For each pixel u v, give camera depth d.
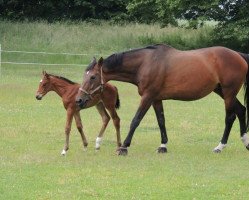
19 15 44.41
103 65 12.98
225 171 11.55
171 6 34.69
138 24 40.88
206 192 9.98
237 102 13.65
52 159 12.47
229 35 34.88
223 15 35.59
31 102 21.38
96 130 16.34
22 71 30.70
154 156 12.98
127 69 13.13
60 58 34.00
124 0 44.16
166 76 13.12
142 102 13.12
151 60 13.08
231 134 16.06
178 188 10.20
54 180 10.64
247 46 36.16
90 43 36.59
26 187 10.12
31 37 37.06
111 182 10.54
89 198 9.52
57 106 20.73
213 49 13.48
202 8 34.53
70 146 14.05
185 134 16.02
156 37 38.09
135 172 11.35
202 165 12.05
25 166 11.72
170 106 21.66
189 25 36.06
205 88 13.27
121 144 13.70
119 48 36.12
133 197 9.60
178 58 13.20
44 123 17.25
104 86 13.03
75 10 44.56
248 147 13.64
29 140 14.63
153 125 17.50
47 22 41.38
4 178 10.71
